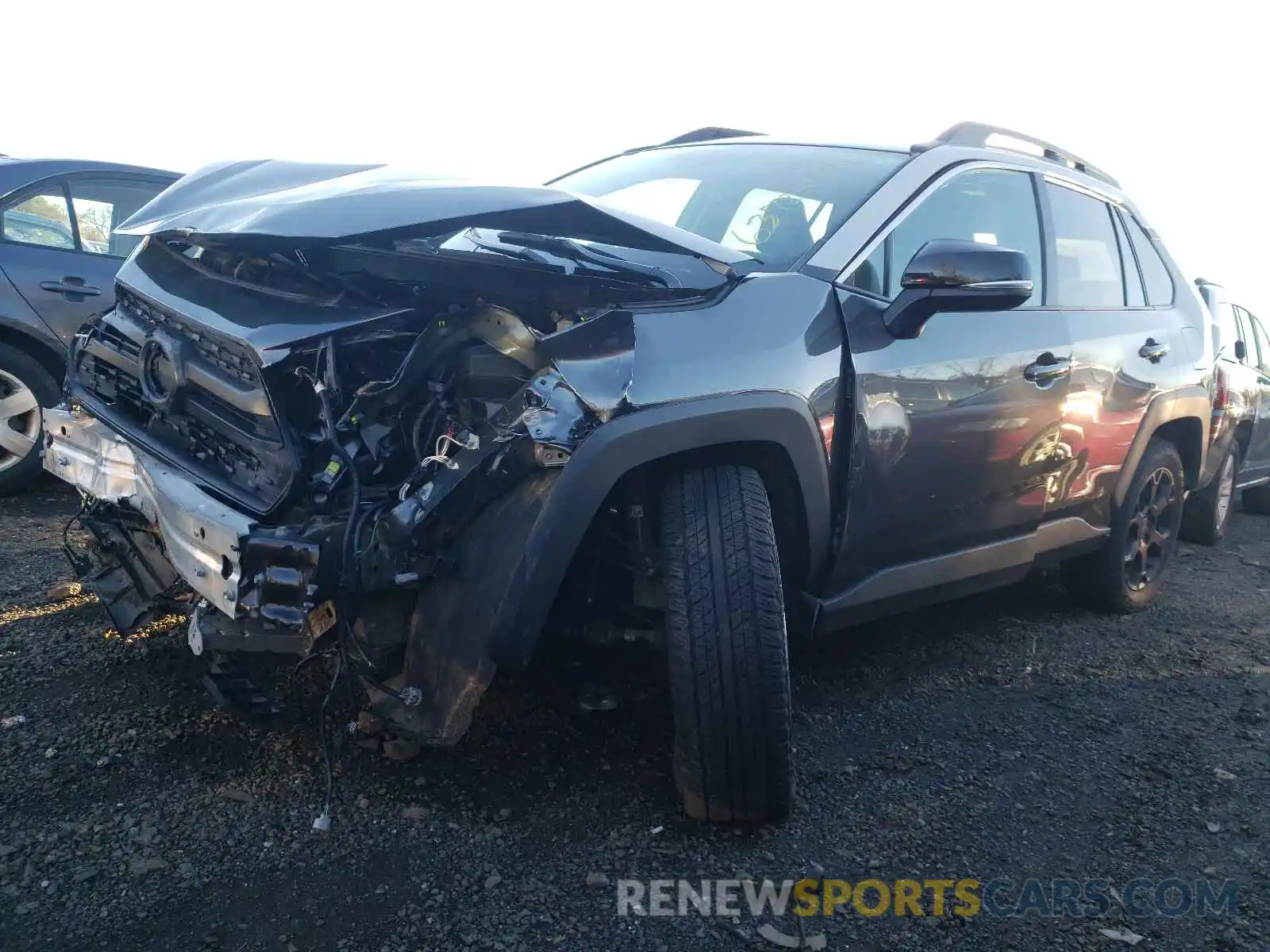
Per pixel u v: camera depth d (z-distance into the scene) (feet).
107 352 10.24
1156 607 16.96
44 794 8.56
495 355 8.45
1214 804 10.14
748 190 11.87
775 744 8.45
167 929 7.11
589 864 8.25
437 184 9.29
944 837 9.15
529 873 8.06
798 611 10.02
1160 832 9.52
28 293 17.87
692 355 8.43
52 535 15.78
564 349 7.95
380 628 8.18
